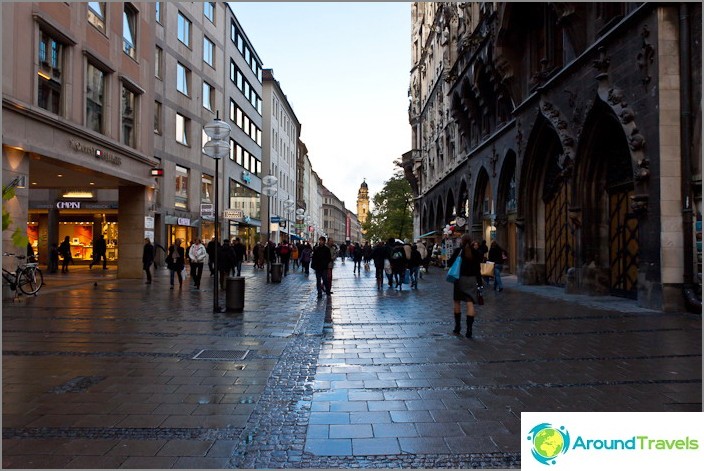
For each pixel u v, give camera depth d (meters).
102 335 8.76
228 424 4.68
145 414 4.92
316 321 10.50
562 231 18.58
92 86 18.25
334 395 5.55
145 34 22.31
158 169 21.94
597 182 15.51
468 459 3.96
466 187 32.56
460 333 9.18
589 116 14.53
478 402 5.30
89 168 17.34
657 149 11.50
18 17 13.80
